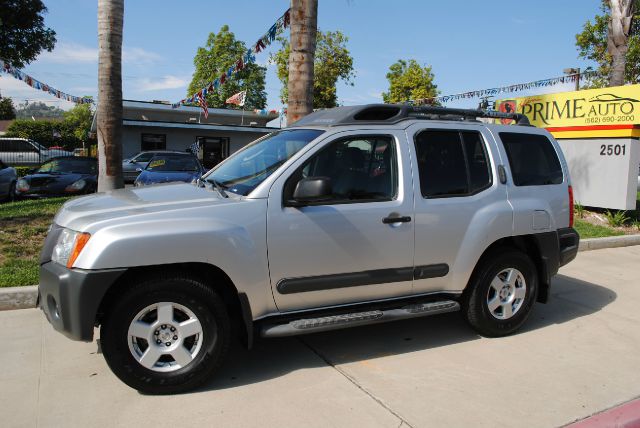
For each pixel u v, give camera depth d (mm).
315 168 4074
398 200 4293
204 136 27109
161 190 4320
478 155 4789
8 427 3209
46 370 3971
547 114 12320
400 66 31938
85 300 3383
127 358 3518
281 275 3896
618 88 10695
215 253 3621
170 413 3416
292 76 7754
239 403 3572
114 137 8164
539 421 3467
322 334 4891
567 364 4363
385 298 4383
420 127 4535
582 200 11500
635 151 10703
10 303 5211
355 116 4398
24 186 12570
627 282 7012
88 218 3596
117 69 8062
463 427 3363
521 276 4922
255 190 3863
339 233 4035
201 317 3658
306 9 7590
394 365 4246
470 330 5090
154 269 3629
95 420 3311
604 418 3525
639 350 4707
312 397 3684
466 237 4562
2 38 22094
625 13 12406
